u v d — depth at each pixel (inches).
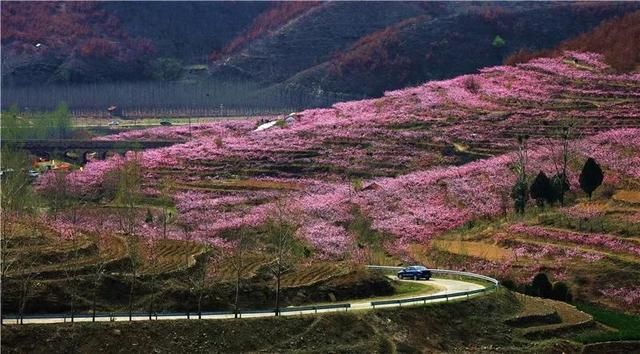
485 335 5098.4
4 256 4881.9
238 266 5344.5
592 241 7012.8
